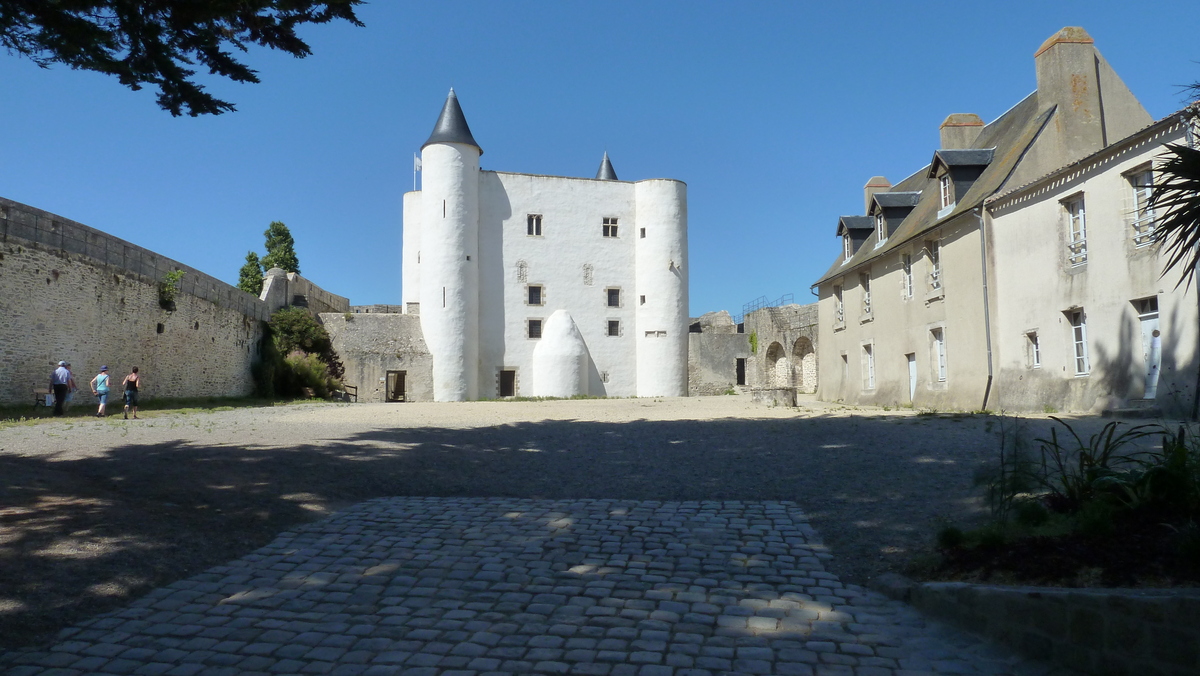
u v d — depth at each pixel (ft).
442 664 13.60
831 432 41.50
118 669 13.39
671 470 32.30
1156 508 17.46
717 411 65.77
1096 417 43.21
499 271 125.29
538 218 127.95
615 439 43.29
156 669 13.39
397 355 115.96
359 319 116.26
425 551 20.47
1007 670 13.53
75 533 19.85
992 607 14.82
